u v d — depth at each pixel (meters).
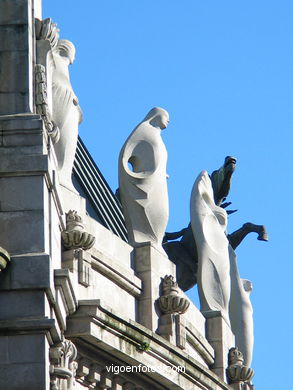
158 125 45.38
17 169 38.47
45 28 40.50
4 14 39.81
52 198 39.19
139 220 44.44
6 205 38.31
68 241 40.88
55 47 41.59
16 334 37.38
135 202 44.41
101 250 42.41
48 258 37.78
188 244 49.44
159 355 42.78
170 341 43.66
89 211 51.66
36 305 37.50
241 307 51.38
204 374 44.97
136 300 43.72
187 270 49.31
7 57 39.50
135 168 44.97
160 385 43.53
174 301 43.81
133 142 44.88
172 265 45.19
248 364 51.12
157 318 43.84
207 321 47.66
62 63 42.34
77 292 40.75
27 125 38.81
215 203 51.72
